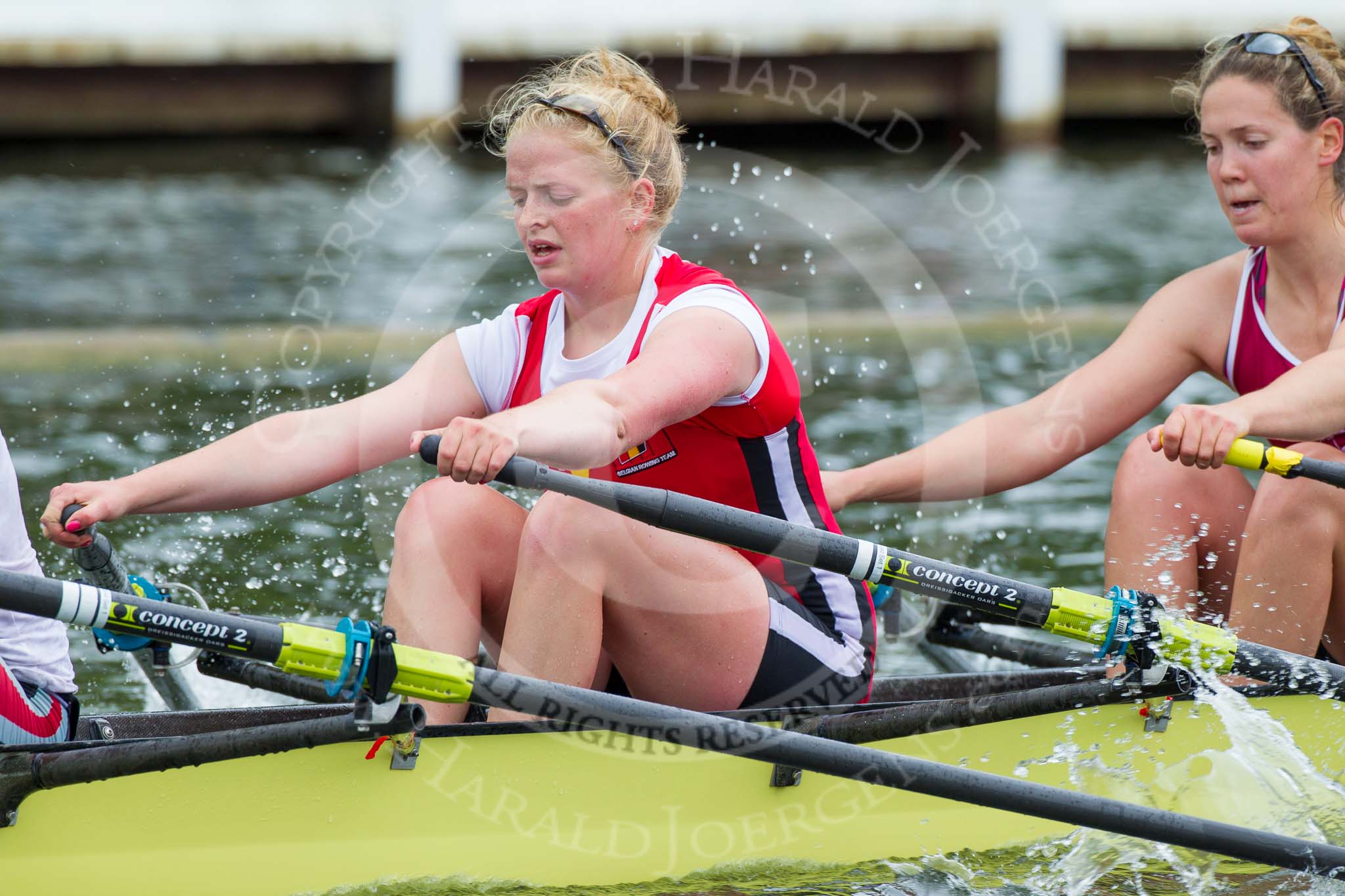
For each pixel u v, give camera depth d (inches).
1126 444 930.1
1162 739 452.1
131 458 842.2
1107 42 2178.9
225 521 730.2
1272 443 497.7
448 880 406.3
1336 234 481.4
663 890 423.5
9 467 379.6
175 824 383.6
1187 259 1472.7
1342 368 462.0
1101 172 1946.4
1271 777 462.9
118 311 1229.1
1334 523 461.1
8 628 378.9
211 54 2032.5
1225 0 2220.7
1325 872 407.5
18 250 1441.9
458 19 2039.9
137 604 348.5
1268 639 471.2
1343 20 2217.0
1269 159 473.7
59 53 1989.4
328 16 2048.5
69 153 1955.0
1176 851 453.1
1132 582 490.6
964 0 2070.6
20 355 1088.8
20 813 370.9
